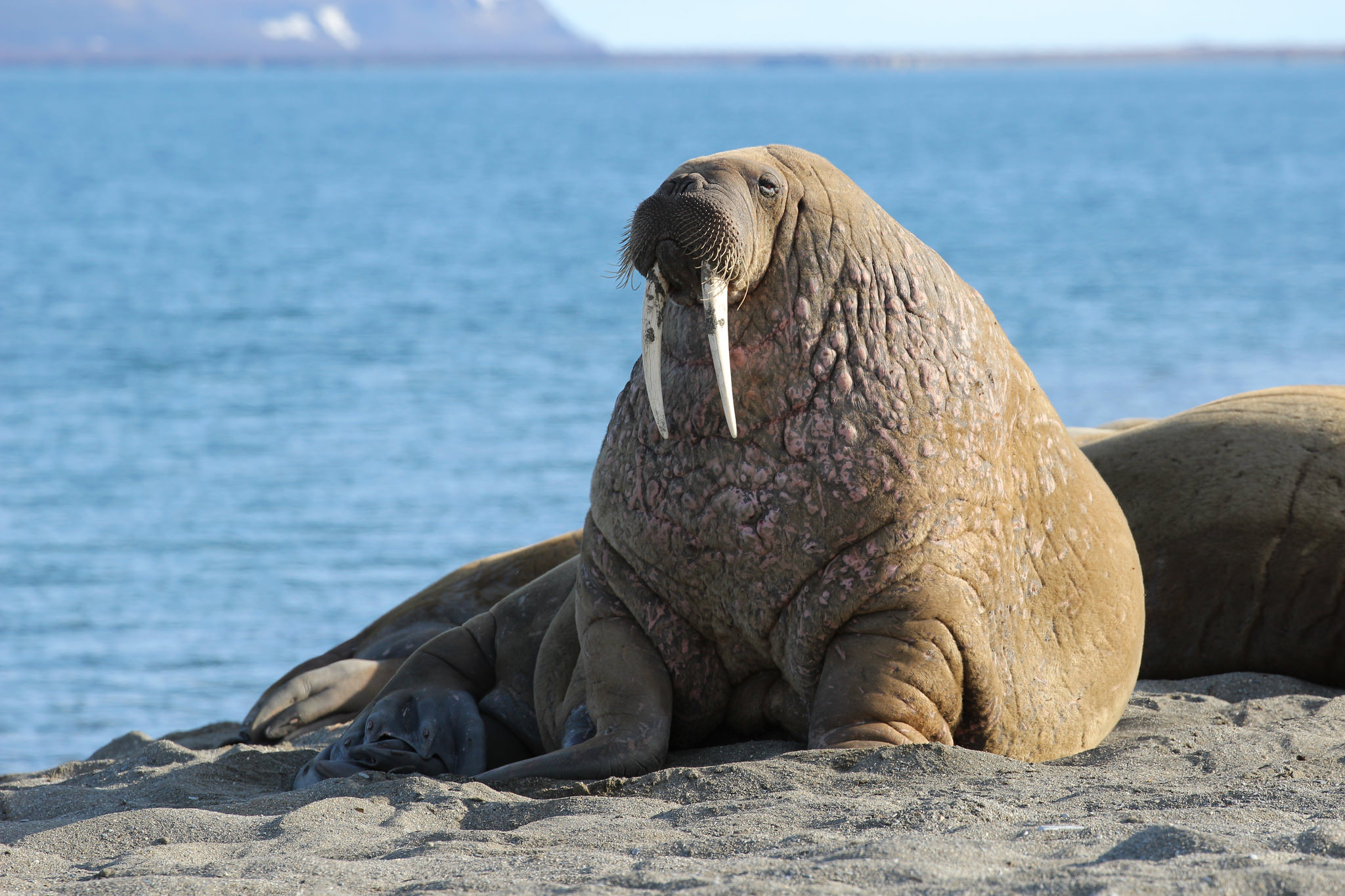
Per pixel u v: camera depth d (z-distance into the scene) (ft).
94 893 46.50
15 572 189.47
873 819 52.06
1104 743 72.95
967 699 66.18
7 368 347.97
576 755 65.00
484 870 48.24
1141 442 102.53
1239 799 54.75
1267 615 95.66
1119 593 74.23
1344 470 95.25
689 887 43.55
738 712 69.92
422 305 467.52
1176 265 517.55
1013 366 71.36
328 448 264.72
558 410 298.35
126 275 542.57
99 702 142.72
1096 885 41.01
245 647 160.25
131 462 254.06
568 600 77.36
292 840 54.54
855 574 64.39
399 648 97.66
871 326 66.18
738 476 65.62
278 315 444.14
